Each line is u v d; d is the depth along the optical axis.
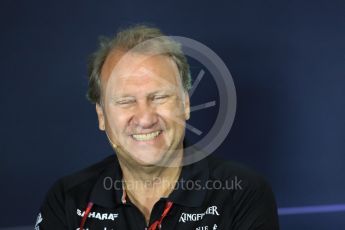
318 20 8.05
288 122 8.19
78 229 4.50
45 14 7.86
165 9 7.94
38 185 8.12
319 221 8.21
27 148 8.05
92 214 4.48
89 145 8.12
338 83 8.16
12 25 7.83
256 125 8.16
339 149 8.23
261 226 4.38
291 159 8.24
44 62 7.94
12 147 8.02
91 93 4.47
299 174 8.27
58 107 8.03
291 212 8.21
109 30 7.93
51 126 8.05
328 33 8.08
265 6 8.00
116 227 4.41
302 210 8.23
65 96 8.02
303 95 8.15
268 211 4.46
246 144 8.18
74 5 7.88
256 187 4.46
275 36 8.05
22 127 8.01
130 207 4.37
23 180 8.09
